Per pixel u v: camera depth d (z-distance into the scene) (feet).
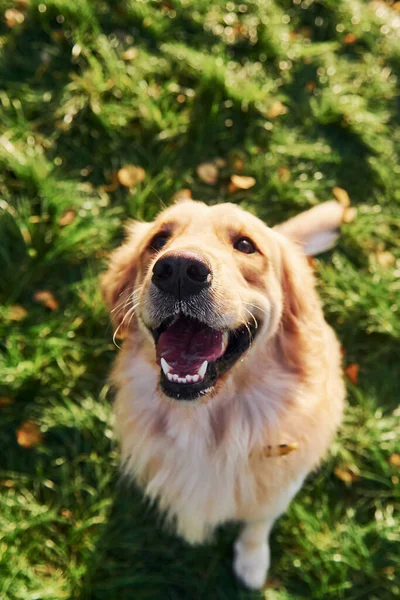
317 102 3.59
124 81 3.40
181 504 2.35
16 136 3.25
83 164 3.33
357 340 3.11
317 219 2.73
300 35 3.79
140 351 2.24
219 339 2.00
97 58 3.50
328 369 2.33
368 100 3.64
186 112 3.43
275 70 3.64
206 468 2.28
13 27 3.51
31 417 2.83
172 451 2.29
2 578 2.50
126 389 2.30
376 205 3.39
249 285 2.09
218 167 3.38
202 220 2.12
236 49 3.67
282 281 2.28
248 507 2.31
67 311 3.00
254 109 3.47
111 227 3.18
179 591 2.61
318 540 2.66
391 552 2.67
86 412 2.83
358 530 2.68
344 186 3.45
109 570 2.58
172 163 3.35
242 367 2.15
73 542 2.59
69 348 2.94
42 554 2.60
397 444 2.83
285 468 2.24
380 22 3.87
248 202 3.34
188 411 2.19
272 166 3.40
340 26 3.83
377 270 3.18
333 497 2.79
